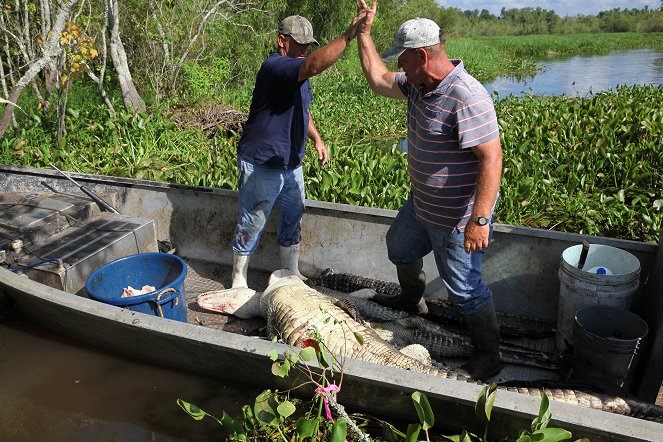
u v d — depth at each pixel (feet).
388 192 18.67
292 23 12.32
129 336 10.87
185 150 25.95
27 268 12.50
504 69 84.64
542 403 7.68
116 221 14.76
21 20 29.40
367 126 35.65
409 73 9.85
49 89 27.07
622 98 33.50
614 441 7.72
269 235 15.46
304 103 13.11
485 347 11.41
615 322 11.05
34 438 10.06
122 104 32.73
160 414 10.51
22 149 23.04
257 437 9.70
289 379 9.84
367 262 14.67
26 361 12.01
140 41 37.91
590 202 20.30
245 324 13.47
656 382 10.53
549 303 13.16
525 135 26.17
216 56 41.45
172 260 12.74
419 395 7.93
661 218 17.56
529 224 19.07
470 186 10.16
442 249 10.94
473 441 8.93
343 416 8.55
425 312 13.38
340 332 11.35
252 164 13.00
